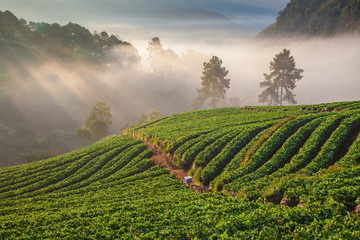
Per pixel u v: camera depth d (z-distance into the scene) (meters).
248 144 37.44
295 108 60.25
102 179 39.09
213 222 16.70
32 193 38.25
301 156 29.20
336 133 31.95
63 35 146.12
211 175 32.41
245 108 72.38
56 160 53.25
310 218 14.91
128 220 19.92
